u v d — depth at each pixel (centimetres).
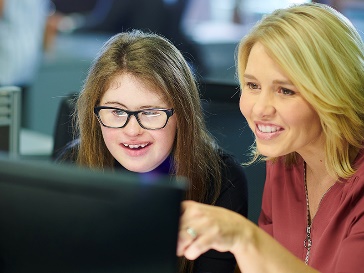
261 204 211
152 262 101
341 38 151
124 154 168
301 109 150
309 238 174
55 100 551
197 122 179
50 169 103
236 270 191
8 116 232
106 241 102
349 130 156
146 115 165
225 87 216
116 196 100
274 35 148
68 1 557
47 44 545
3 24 477
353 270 147
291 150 156
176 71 169
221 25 570
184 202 123
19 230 105
